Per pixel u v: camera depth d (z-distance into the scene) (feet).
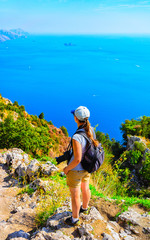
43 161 39.47
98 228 12.26
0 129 79.30
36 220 16.16
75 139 9.95
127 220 14.39
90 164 10.31
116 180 29.09
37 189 23.76
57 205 16.75
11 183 28.84
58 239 11.10
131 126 149.18
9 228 15.78
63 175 27.71
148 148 101.71
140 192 51.34
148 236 12.98
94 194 20.36
